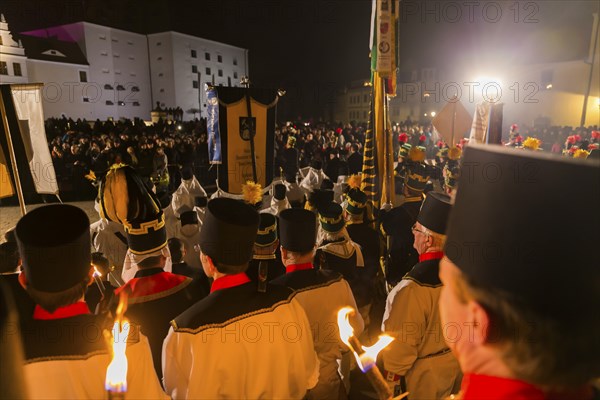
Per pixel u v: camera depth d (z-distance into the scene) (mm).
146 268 2281
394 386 2066
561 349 540
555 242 548
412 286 2012
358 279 3105
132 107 43875
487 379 606
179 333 1530
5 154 3451
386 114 4574
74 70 38250
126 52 43375
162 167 9695
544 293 551
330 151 15203
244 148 4289
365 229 3695
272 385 1563
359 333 2303
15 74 33906
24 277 1316
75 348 1275
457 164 5863
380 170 4641
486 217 612
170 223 4988
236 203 1724
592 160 533
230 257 1635
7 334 883
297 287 2154
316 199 4055
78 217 1361
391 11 4293
